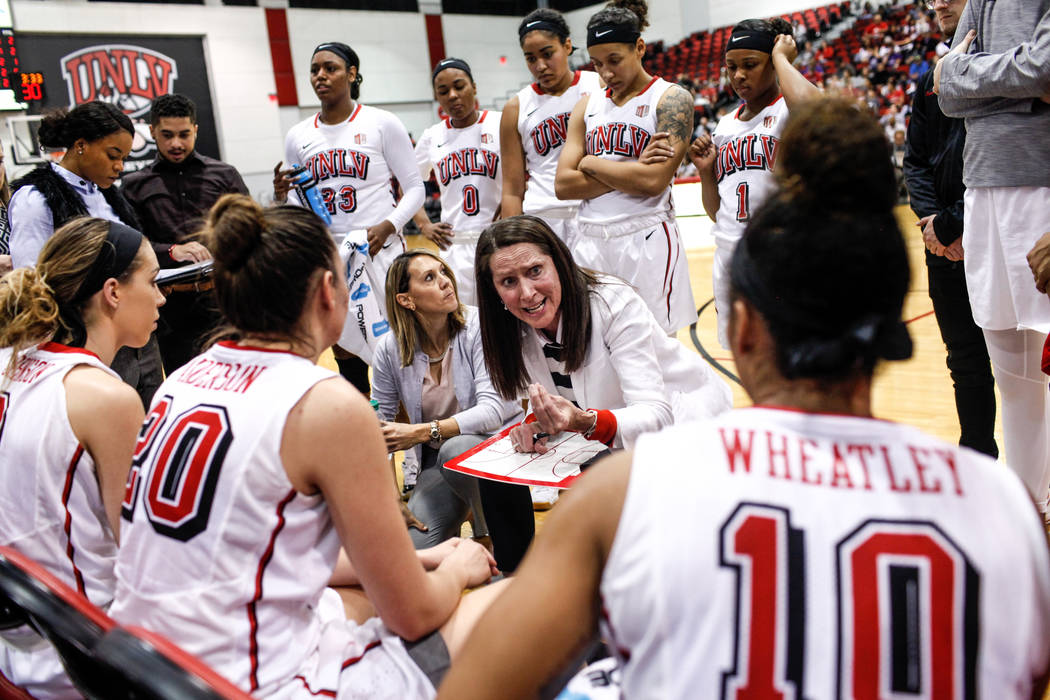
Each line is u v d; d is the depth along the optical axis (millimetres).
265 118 14078
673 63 15359
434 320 2570
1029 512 683
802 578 653
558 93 3707
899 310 728
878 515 667
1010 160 2090
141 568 1174
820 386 734
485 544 2715
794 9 13930
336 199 4035
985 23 2133
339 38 14797
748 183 2975
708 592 662
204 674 834
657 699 673
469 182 4227
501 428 2502
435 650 1281
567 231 3771
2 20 11289
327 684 1198
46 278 1461
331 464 1119
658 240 3059
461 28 16391
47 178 2748
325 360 6062
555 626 737
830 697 636
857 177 700
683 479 699
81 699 1341
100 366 1428
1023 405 2318
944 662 640
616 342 2000
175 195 3752
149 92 12859
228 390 1164
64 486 1363
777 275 720
